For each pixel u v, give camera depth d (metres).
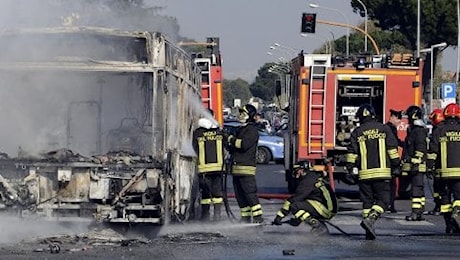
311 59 29.94
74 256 15.34
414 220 23.23
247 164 20.53
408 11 91.88
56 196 17.78
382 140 18.44
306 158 29.77
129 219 17.64
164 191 17.66
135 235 18.36
